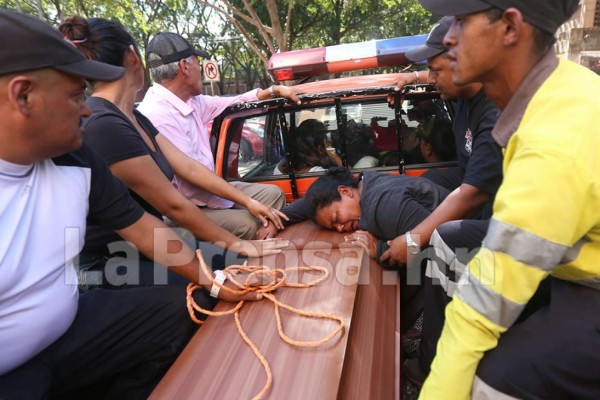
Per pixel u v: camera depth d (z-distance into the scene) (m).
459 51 1.02
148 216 1.56
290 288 1.49
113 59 1.80
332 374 1.09
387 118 2.68
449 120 2.64
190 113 2.61
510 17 0.92
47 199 1.19
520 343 1.06
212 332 1.31
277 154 2.91
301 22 12.20
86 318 1.43
